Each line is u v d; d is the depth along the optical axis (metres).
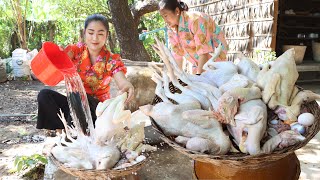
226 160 1.18
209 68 1.63
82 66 2.31
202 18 2.79
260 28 5.55
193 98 1.42
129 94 2.23
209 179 1.40
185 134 1.30
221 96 1.32
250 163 1.19
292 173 1.43
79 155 1.53
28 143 3.76
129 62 4.50
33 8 10.27
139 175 1.87
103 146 1.53
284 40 6.86
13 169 3.01
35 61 1.75
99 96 2.44
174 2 2.79
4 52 9.63
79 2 10.00
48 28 10.25
